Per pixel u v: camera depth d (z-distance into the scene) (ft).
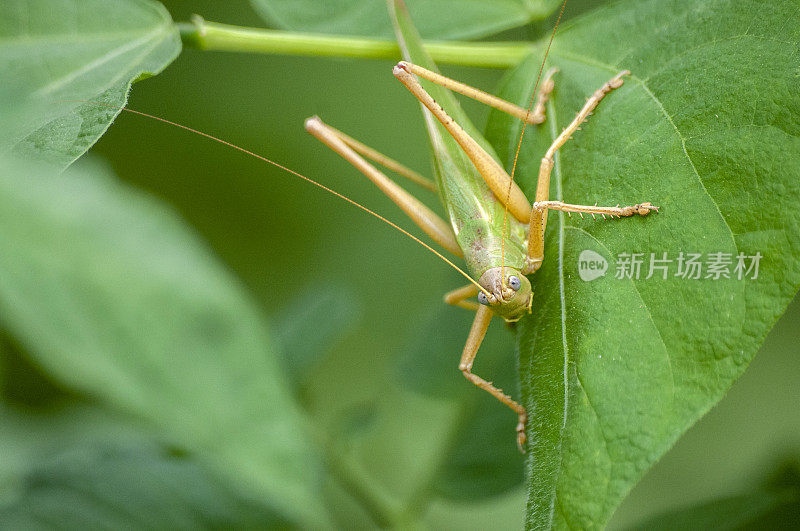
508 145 0.76
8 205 0.42
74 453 0.73
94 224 0.47
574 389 0.68
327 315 0.79
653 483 0.85
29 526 0.72
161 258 0.51
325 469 0.76
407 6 0.77
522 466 0.76
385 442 0.84
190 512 0.73
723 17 0.71
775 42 0.70
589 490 0.67
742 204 0.69
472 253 0.76
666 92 0.71
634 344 0.68
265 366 0.57
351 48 0.75
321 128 0.79
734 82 0.70
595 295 0.70
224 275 0.57
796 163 0.68
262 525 0.73
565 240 0.72
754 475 0.75
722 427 0.85
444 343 0.78
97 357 0.46
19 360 0.73
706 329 0.68
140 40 0.74
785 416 0.84
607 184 0.71
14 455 0.75
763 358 0.85
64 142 0.69
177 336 0.52
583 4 0.89
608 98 0.73
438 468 0.77
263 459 0.57
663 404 0.67
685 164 0.70
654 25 0.72
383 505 0.77
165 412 0.51
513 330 0.76
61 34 0.74
